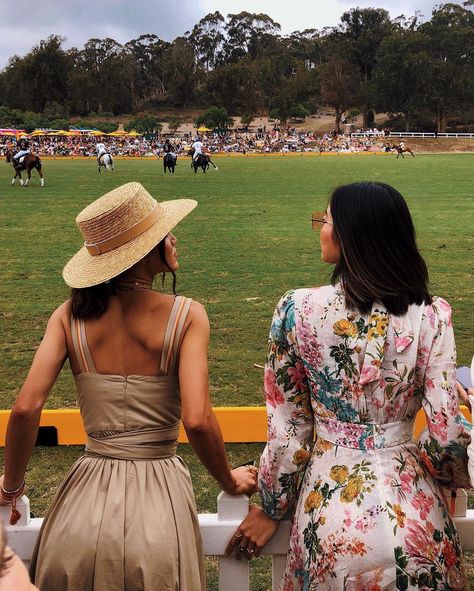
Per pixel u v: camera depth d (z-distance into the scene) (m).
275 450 2.16
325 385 2.09
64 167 46.44
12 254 13.23
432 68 98.69
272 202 22.53
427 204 21.58
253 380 6.29
